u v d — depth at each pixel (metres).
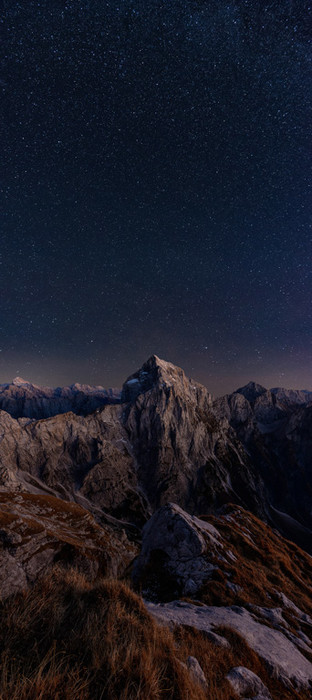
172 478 182.38
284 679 7.26
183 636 7.10
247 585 14.65
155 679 4.32
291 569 19.91
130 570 16.58
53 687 3.67
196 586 13.78
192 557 15.57
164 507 18.62
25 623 4.84
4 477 74.81
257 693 6.07
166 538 16.48
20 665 4.01
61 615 5.36
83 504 151.38
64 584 6.68
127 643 4.97
